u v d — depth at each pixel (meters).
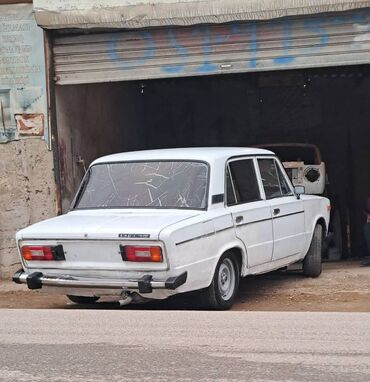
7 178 10.97
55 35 11.14
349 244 16.98
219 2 10.49
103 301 8.25
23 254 7.34
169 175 7.75
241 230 7.72
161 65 11.04
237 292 8.20
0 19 10.95
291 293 8.66
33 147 10.97
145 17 10.65
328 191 14.77
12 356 5.42
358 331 6.09
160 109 19.81
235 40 10.83
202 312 7.18
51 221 7.57
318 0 10.29
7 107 11.01
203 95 20.23
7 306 8.48
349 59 10.60
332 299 8.22
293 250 8.87
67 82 11.17
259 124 20.36
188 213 7.26
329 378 4.74
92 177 8.17
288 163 13.27
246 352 5.39
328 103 20.02
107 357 5.32
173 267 6.70
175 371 4.94
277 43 10.75
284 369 4.95
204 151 8.07
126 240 6.76
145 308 7.97
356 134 20.06
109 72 11.13
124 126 16.02
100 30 11.04
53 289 7.24
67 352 5.49
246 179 8.14
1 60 10.99
